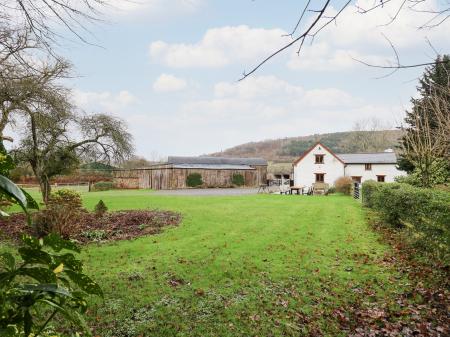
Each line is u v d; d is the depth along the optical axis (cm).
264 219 1534
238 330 525
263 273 795
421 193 984
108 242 1107
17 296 129
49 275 134
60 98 1480
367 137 7000
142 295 657
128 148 2209
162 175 4303
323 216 1638
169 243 1088
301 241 1112
